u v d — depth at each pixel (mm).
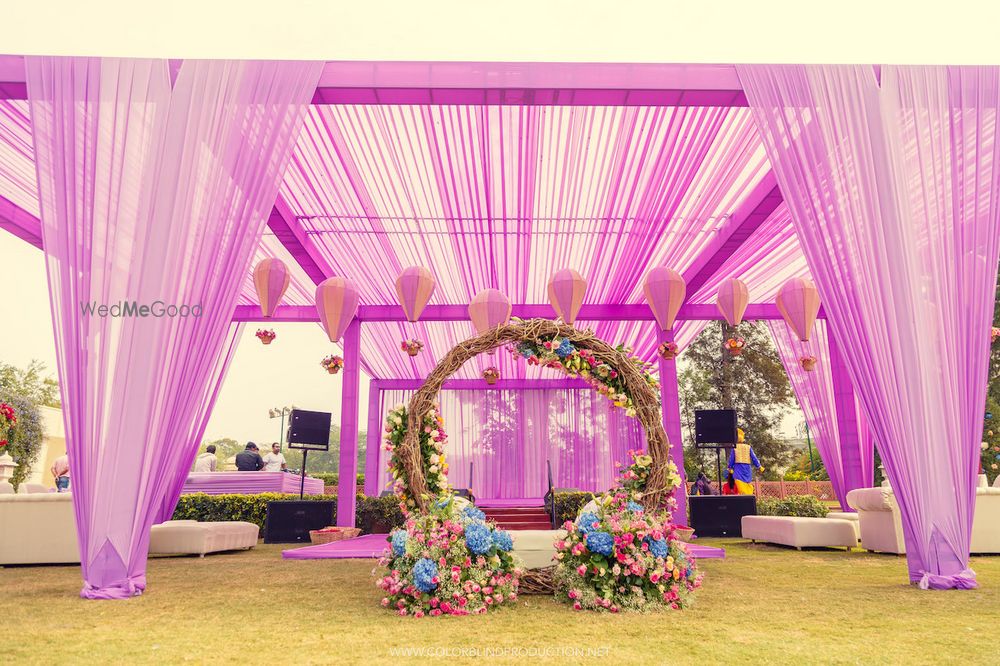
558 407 16656
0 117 5379
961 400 4488
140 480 4203
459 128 5805
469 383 16609
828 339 10188
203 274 4508
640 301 10758
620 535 3814
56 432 21875
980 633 2996
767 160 6320
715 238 8047
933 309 4582
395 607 3678
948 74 4969
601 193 6984
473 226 7844
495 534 3914
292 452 46125
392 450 4301
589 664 2480
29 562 6305
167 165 4594
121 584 4105
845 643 2807
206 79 4773
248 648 2746
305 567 5910
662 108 5477
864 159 4793
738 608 3686
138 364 4293
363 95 4953
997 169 4754
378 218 7637
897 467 4469
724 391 22734
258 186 4672
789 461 23359
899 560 6203
